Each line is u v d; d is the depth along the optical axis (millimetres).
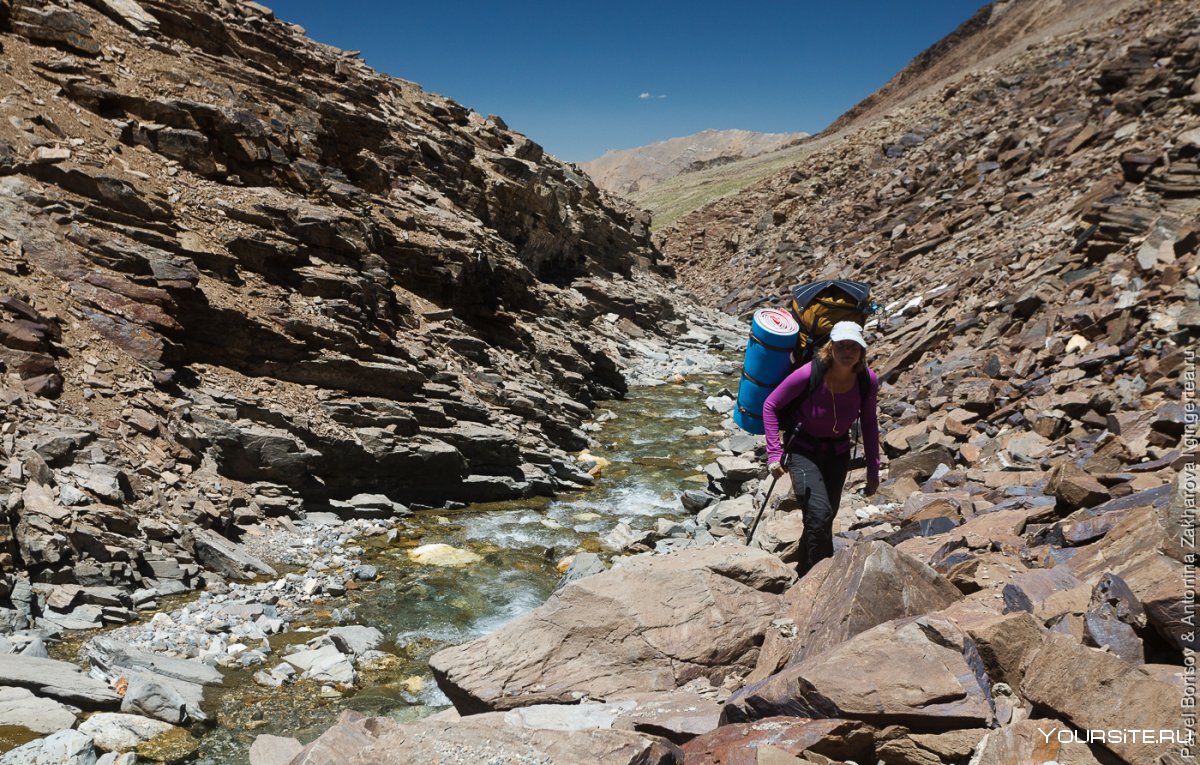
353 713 4145
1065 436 10328
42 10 13367
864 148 62438
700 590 5566
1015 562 6012
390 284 15742
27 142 11461
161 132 13539
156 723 5801
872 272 37562
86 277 10656
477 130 31109
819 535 5953
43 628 6785
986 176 38812
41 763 4918
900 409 15461
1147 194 18750
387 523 11320
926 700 3713
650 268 47344
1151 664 3709
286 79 18344
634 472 15383
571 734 3826
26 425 8508
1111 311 13297
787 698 4020
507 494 13227
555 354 21078
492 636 5430
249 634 7559
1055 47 61344
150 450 9555
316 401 11961
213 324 11562
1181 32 34594
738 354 34062
